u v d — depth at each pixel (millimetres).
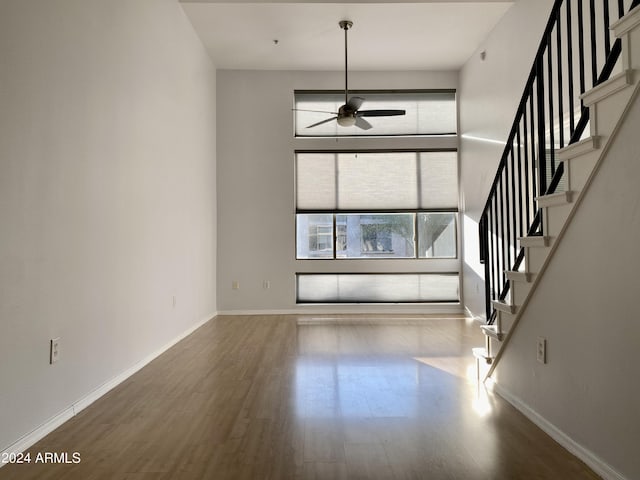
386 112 5723
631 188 1824
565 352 2332
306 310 7234
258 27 5859
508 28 5457
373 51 6633
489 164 6035
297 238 7328
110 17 3424
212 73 6965
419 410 2896
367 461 2199
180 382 3553
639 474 1778
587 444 2145
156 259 4410
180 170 5234
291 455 2271
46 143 2586
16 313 2324
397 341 5066
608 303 1975
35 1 2488
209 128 6750
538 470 2084
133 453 2309
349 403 3039
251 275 7219
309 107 7375
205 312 6457
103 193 3289
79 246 2949
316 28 5910
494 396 3162
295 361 4188
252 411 2904
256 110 7273
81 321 2973
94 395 3129
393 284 7316
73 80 2883
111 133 3428
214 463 2193
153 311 4328
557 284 2410
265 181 7258
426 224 7355
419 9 5453
